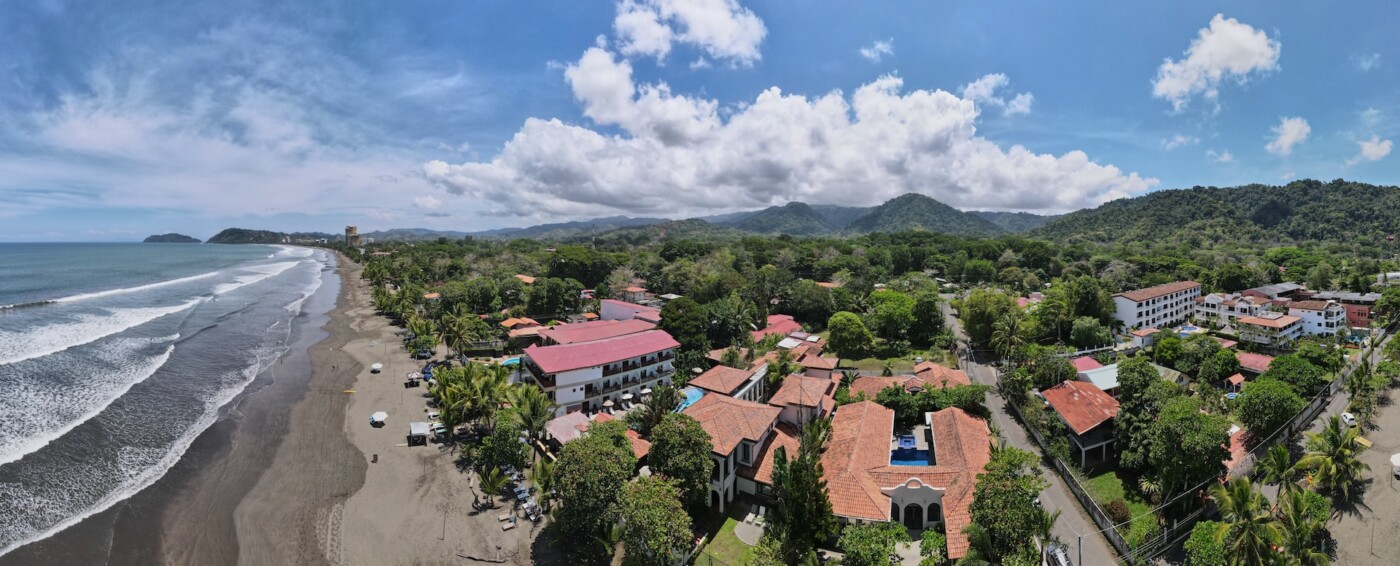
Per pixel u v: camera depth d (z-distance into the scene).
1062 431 57.28
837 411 62.50
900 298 111.00
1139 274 158.50
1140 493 48.53
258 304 144.12
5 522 42.12
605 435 44.06
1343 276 145.25
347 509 46.41
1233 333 93.81
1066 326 101.31
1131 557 39.97
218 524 43.94
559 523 42.91
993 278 172.12
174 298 149.00
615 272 159.25
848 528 39.25
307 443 58.03
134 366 80.38
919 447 58.00
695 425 44.69
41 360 80.88
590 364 67.56
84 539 41.00
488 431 60.69
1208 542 37.88
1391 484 48.47
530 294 125.88
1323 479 47.00
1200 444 42.62
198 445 56.56
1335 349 77.44
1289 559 36.44
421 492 49.16
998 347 88.12
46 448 53.62
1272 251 184.00
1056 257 188.25
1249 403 53.88
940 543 40.91
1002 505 36.88
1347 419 58.69
